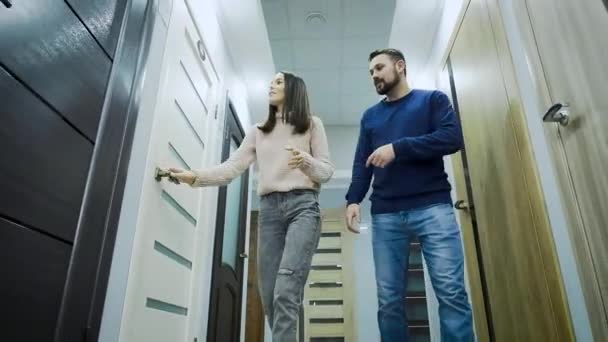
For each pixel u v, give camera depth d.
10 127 0.71
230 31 2.79
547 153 1.42
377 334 4.62
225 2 2.57
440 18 2.69
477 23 2.01
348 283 4.84
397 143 1.50
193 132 1.94
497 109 1.81
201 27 2.12
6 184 0.70
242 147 1.73
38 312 0.79
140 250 1.30
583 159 1.22
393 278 1.59
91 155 1.00
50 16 0.83
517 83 1.62
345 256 4.96
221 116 2.52
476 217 2.14
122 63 1.16
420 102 1.70
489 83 1.89
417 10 2.68
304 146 1.61
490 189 1.95
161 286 1.50
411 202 1.57
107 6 1.08
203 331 2.06
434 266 1.48
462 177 2.36
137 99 1.25
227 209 2.72
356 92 4.64
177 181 1.51
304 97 1.69
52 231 0.84
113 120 1.10
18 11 0.74
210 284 2.19
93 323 0.99
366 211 5.14
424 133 1.65
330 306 4.80
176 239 1.66
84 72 0.96
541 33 1.40
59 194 0.86
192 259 1.87
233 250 2.87
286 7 3.43
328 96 4.71
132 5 1.23
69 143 0.90
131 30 1.22
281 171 1.55
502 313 1.89
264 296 1.50
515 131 1.64
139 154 1.31
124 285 1.20
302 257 1.41
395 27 2.84
